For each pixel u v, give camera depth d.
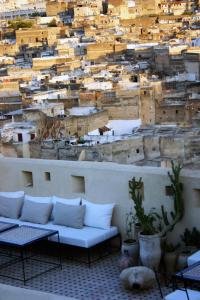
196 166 41.28
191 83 68.94
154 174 12.58
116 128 53.62
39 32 150.38
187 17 161.38
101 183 13.34
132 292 11.12
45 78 84.12
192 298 9.91
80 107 60.44
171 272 11.47
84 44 121.62
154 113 57.03
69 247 12.55
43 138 47.00
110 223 12.98
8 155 45.00
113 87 65.88
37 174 14.39
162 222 12.37
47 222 13.41
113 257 12.66
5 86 78.00
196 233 11.86
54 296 8.90
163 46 100.38
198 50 91.12
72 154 42.50
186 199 12.14
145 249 11.48
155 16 172.50
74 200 13.40
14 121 54.62
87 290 11.39
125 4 189.50
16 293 9.14
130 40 128.50
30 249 13.31
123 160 43.25
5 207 13.98
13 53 133.62
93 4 195.00
